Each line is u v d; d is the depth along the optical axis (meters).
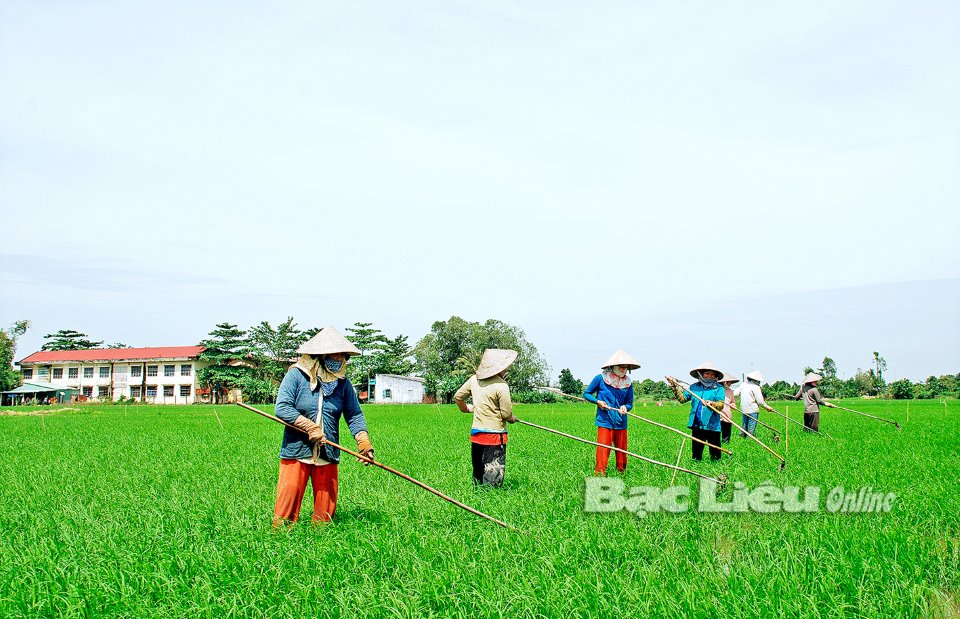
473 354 109.56
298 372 8.13
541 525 7.43
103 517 8.50
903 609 5.11
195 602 5.38
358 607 5.24
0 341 90.88
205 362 98.19
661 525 7.45
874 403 56.97
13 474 12.79
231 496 9.66
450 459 14.84
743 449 15.55
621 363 12.43
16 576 5.89
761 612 5.04
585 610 5.14
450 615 5.22
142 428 28.31
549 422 32.12
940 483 9.77
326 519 8.08
